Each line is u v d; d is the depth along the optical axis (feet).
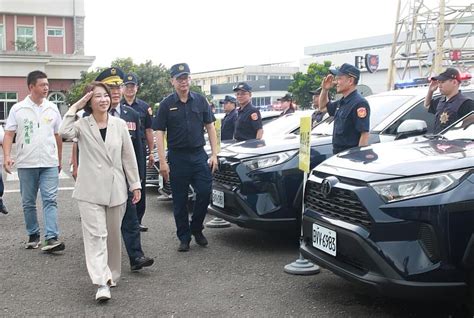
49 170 18.52
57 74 111.75
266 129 25.25
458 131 15.19
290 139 19.26
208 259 17.56
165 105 18.13
